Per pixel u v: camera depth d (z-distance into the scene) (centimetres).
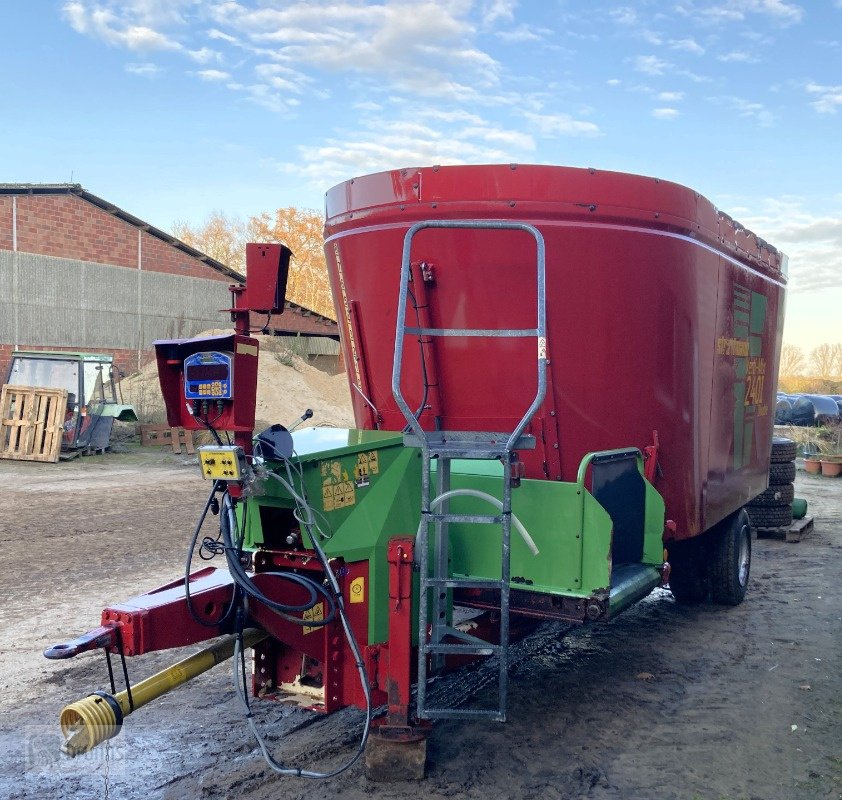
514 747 441
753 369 733
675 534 564
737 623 696
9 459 1727
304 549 402
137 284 2730
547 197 491
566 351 504
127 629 339
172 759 417
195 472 1612
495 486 458
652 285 521
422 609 386
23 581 771
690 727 475
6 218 2356
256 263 374
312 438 432
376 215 520
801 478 1881
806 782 409
